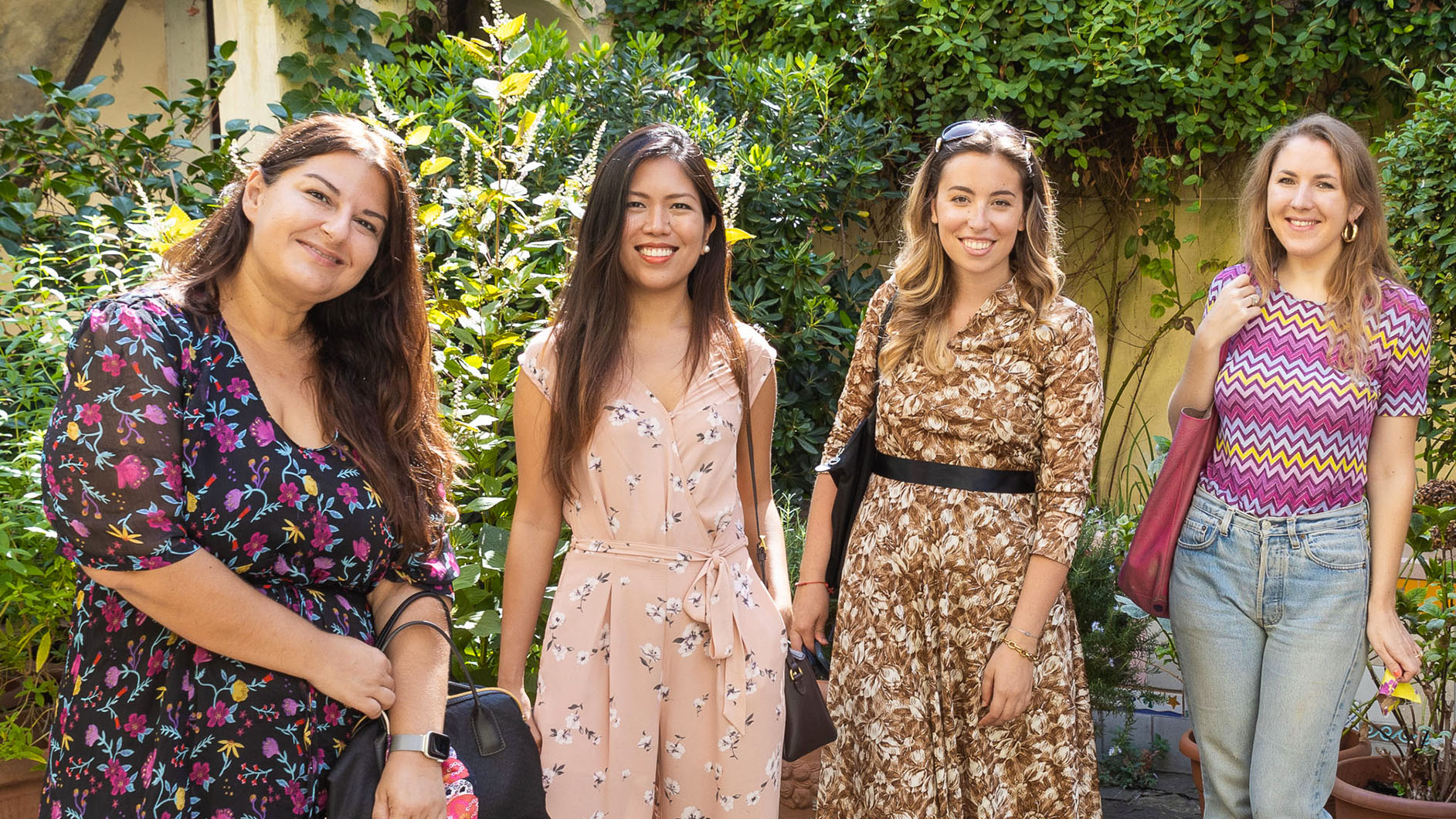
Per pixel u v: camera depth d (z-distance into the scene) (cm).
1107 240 525
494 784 174
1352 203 239
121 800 145
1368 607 244
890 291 260
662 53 562
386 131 304
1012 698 230
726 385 210
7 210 383
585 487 203
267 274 158
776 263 458
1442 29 436
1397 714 316
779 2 538
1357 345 238
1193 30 462
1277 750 241
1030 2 495
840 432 266
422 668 169
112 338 145
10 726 270
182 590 142
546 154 423
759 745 201
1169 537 256
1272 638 245
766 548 229
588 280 203
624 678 197
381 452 169
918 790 238
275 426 157
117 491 140
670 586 199
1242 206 259
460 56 464
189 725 149
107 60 518
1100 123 510
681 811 204
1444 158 369
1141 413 524
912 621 243
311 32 470
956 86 507
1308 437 240
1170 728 401
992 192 232
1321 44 457
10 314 297
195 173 422
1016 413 235
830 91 531
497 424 289
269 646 150
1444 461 395
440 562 180
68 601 263
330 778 154
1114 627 367
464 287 301
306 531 156
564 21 558
